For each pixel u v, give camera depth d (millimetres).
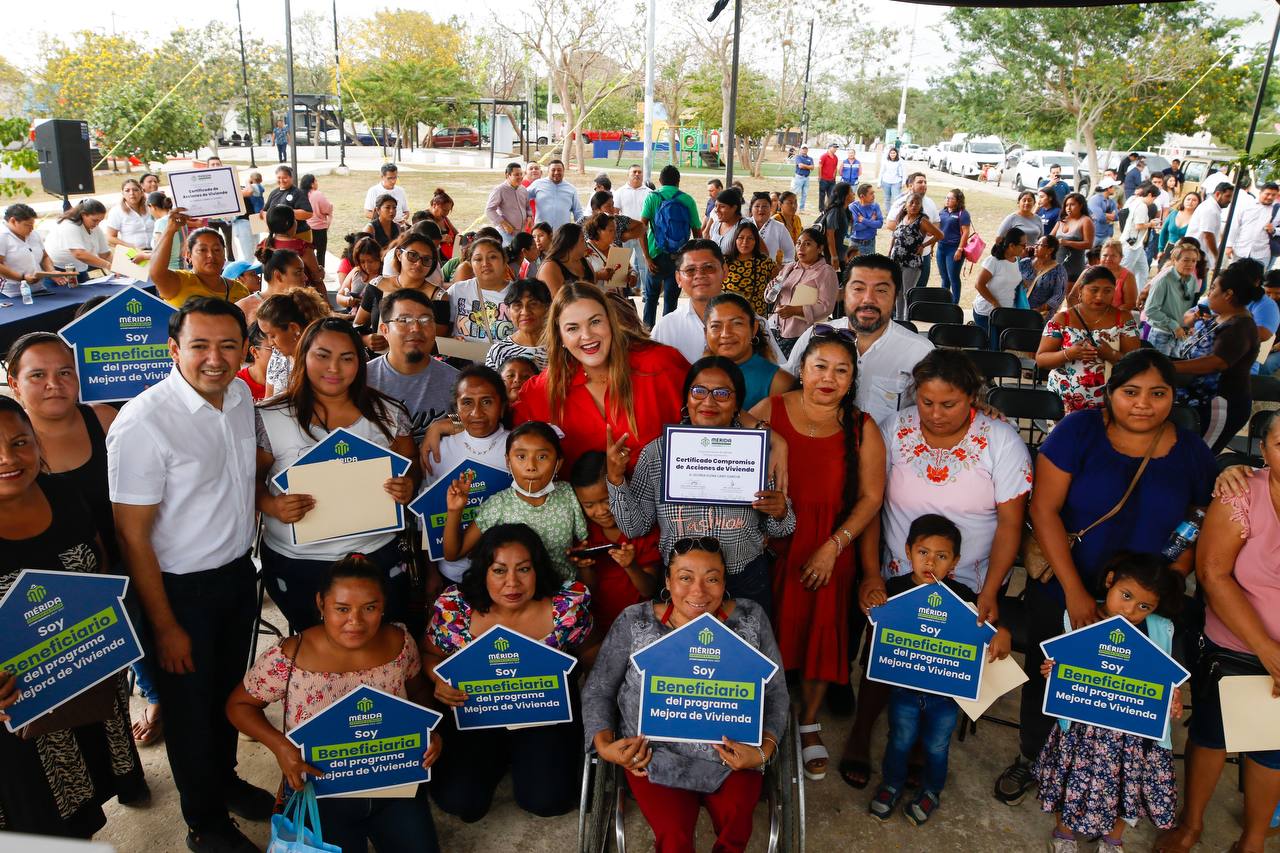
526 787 3086
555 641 2992
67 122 8953
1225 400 5180
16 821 2416
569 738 3123
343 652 2738
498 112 37000
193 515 2645
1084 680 2809
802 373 3096
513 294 4227
